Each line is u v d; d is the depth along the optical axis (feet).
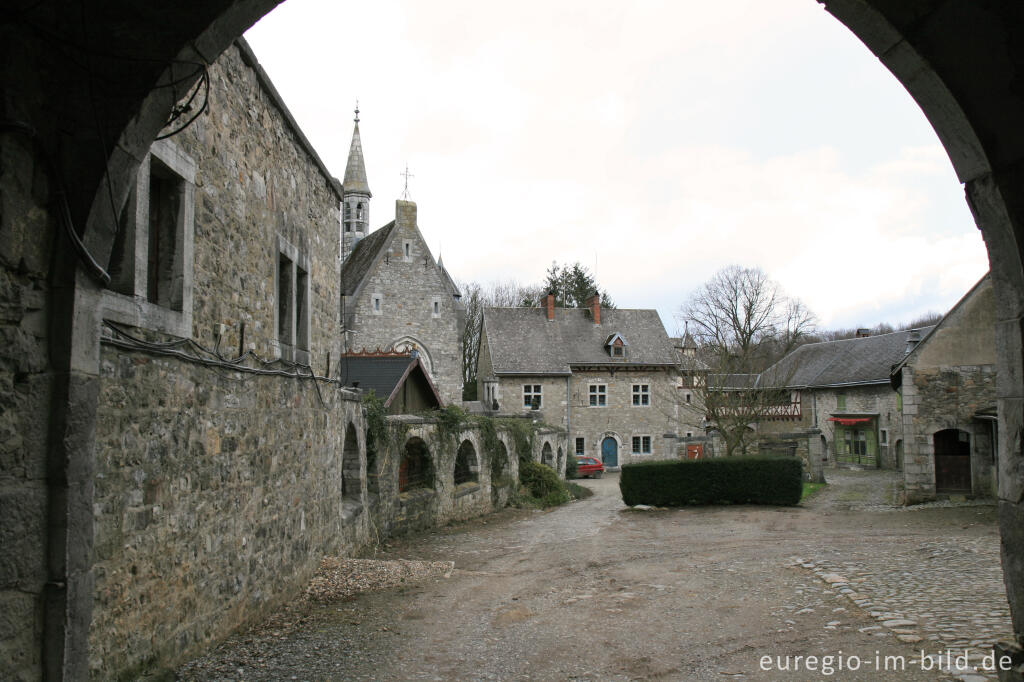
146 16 10.36
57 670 10.08
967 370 59.93
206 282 18.58
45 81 10.14
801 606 23.61
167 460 16.40
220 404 19.48
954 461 60.44
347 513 35.94
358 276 111.96
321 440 30.37
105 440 13.84
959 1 10.07
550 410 123.54
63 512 10.25
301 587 27.02
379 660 19.27
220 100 19.52
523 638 21.39
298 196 27.35
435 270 111.65
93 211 10.52
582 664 18.70
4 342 9.56
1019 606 11.34
